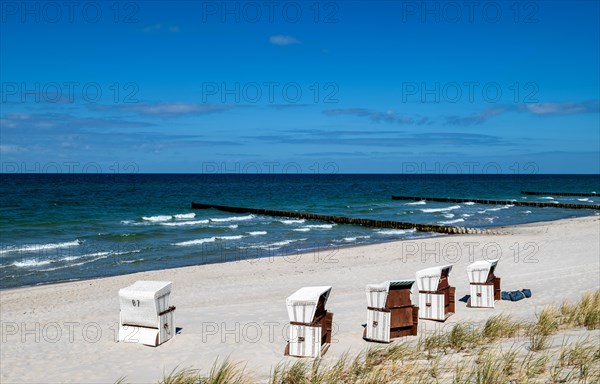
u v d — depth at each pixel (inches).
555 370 263.0
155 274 825.5
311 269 852.6
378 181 6988.2
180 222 1681.8
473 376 269.7
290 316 376.2
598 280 665.0
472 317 480.4
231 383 300.5
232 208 2174.0
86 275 862.5
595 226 1445.6
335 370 309.0
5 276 843.4
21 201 2442.2
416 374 287.6
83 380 340.5
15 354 402.9
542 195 3698.3
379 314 402.3
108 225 1566.2
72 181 5452.8
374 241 1267.2
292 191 3954.2
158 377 341.7
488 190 4451.3
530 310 505.0
